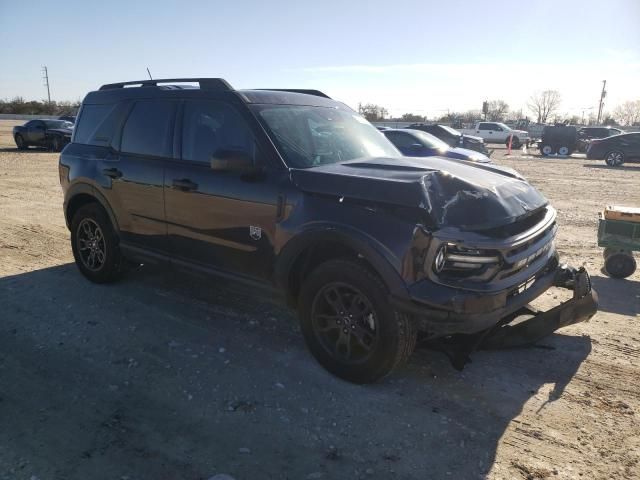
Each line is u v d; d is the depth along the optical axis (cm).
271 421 313
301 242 348
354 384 353
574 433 304
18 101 7450
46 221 840
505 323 401
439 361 387
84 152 525
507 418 318
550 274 379
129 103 492
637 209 574
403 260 308
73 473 268
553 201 1124
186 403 331
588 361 388
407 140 1196
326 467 275
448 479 267
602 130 3186
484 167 423
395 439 298
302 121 418
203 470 272
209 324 445
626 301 509
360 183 330
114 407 327
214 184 398
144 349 401
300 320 373
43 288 528
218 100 416
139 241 477
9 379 358
